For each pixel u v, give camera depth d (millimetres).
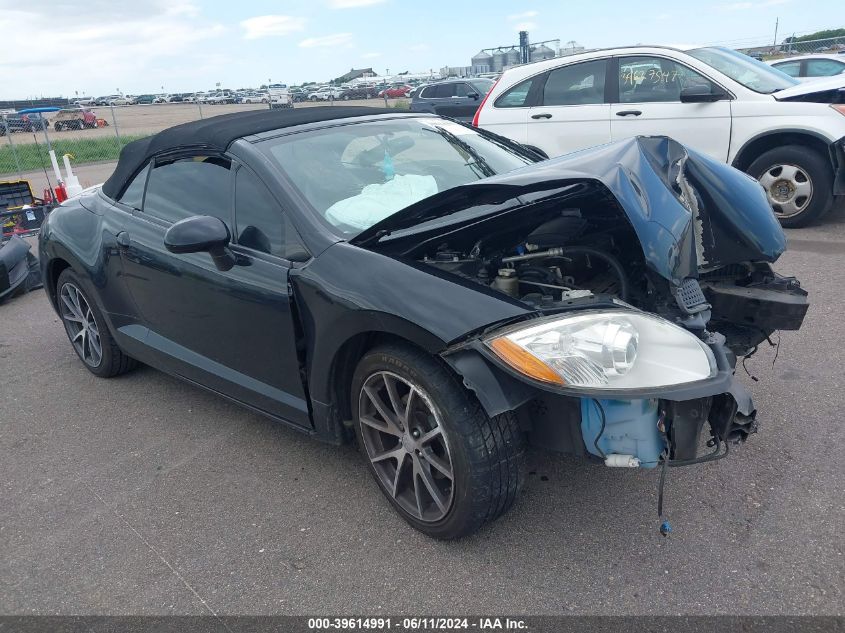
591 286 2854
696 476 2805
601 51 7152
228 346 3145
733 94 6504
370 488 2947
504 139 4059
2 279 6102
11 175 17016
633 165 2527
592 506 2674
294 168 2967
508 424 2303
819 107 6160
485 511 2338
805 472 2779
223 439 3480
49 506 3008
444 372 2283
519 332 2115
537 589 2281
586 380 2051
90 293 3994
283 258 2758
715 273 3061
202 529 2752
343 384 2721
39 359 4805
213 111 44156
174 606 2342
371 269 2436
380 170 3182
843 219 6895
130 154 3801
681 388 2059
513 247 2957
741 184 2990
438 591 2311
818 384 3498
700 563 2332
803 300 2775
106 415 3857
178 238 2613
